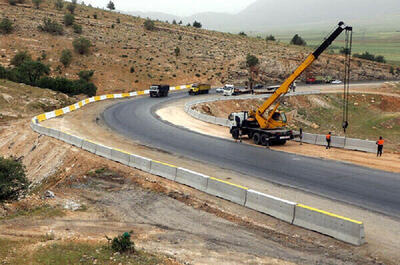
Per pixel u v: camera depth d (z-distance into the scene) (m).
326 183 21.45
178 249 14.49
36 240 14.94
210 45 111.44
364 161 26.09
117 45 97.62
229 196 19.69
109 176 24.89
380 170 23.81
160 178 23.56
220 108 61.53
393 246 14.11
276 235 15.56
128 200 20.84
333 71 107.00
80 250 13.69
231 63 99.19
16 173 22.27
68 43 91.38
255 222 16.94
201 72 93.94
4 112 46.69
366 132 57.03
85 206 20.19
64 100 58.03
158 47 102.69
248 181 22.11
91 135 36.94
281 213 17.11
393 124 59.06
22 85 57.88
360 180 21.86
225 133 38.25
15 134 38.69
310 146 31.53
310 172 23.67
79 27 98.06
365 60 116.94
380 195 19.34
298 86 92.44
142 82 84.06
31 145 35.16
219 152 29.58
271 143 31.91
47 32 93.38
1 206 19.28
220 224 16.97
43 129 36.78
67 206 20.02
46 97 55.28
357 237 14.37
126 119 47.31
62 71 81.06
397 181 21.50
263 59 101.88
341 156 27.69
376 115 67.50
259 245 14.69
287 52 112.06
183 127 41.91
